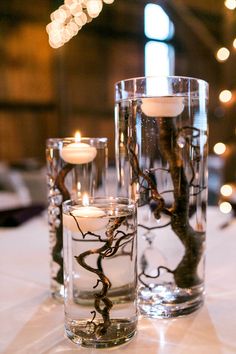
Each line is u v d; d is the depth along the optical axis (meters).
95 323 0.48
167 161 0.56
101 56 4.51
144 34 4.73
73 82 4.35
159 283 0.57
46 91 4.20
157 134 0.56
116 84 0.61
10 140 4.06
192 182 0.57
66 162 0.64
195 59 4.85
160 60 4.88
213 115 4.31
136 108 0.57
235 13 2.44
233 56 2.49
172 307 0.55
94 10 2.63
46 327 0.53
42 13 4.05
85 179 0.67
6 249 0.92
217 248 0.88
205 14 4.70
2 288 0.68
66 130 4.29
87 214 0.49
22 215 1.21
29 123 4.15
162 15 4.74
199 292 0.58
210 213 1.26
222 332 0.51
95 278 0.48
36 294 0.65
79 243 0.50
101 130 4.61
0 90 3.94
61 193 0.63
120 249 0.49
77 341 0.48
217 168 2.93
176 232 0.56
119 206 0.51
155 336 0.50
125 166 0.61
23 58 4.02
